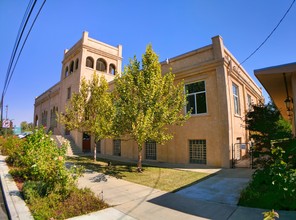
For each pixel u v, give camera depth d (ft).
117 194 21.84
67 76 83.92
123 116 32.89
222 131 38.81
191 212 16.71
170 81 35.63
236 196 20.52
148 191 22.98
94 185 25.66
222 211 16.74
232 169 35.83
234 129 42.04
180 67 46.85
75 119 48.29
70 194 19.13
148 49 34.40
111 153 62.54
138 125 30.09
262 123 27.25
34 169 22.03
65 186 19.07
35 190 20.01
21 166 35.55
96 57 78.79
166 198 20.45
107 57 82.48
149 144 50.83
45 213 15.40
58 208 16.67
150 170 36.01
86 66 79.51
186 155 43.52
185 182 26.99
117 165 41.78
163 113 32.53
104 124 35.86
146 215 16.19
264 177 21.48
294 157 18.72
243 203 18.21
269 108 29.53
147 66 34.06
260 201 17.84
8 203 18.34
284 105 38.81
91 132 47.26
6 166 37.50
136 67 34.50
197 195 21.29
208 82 42.09
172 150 45.78
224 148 38.22
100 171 34.63
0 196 22.17
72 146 67.92
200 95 43.42
